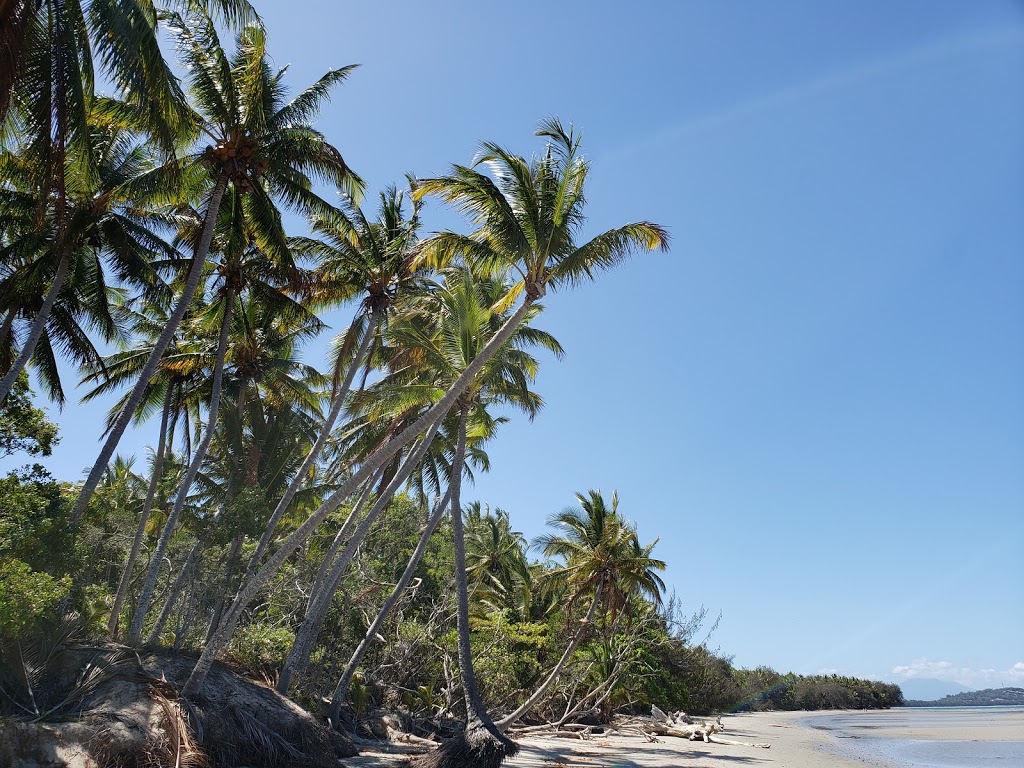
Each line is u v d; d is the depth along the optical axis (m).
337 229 23.25
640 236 16.19
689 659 56.47
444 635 30.88
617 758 25.02
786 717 74.31
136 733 13.19
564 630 38.41
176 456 34.53
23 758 11.67
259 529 24.73
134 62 12.17
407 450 27.44
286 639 24.09
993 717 92.31
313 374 29.84
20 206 19.91
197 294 26.56
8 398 21.23
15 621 13.88
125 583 22.97
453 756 17.31
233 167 18.69
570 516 34.28
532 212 16.47
